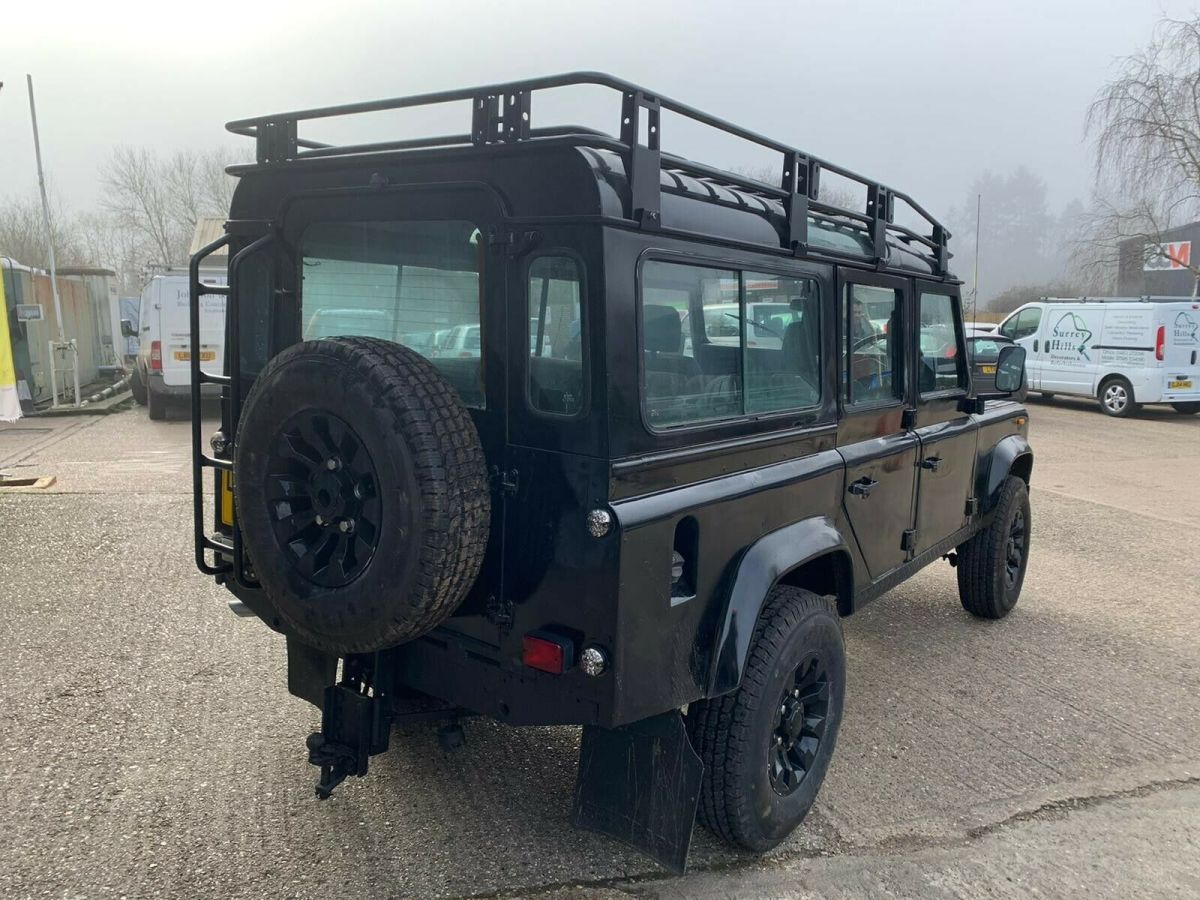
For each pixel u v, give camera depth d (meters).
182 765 3.60
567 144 2.47
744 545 2.99
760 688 2.94
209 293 3.29
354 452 2.49
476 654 2.75
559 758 3.79
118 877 2.89
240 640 4.91
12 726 3.87
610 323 2.45
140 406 16.72
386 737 2.94
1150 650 5.39
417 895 2.87
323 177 3.06
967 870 3.16
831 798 3.60
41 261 45.53
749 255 3.10
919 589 6.55
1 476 9.04
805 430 3.46
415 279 2.85
